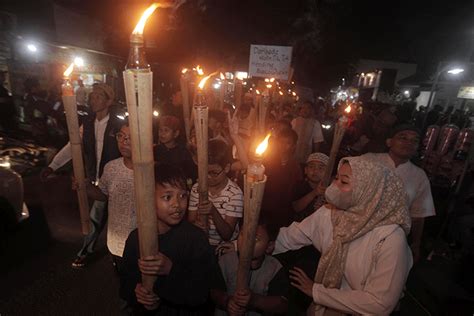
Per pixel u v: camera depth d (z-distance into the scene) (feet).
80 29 39.93
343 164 5.22
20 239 13.74
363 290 4.91
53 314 9.70
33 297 10.36
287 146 9.45
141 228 3.18
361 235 5.02
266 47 21.21
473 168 15.37
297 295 7.39
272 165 9.41
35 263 12.15
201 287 5.19
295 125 17.22
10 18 31.96
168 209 4.86
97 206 11.02
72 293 10.62
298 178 9.86
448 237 15.40
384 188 4.91
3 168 13.65
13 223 13.64
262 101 11.42
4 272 11.53
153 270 3.38
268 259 6.17
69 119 5.27
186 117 9.53
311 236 6.22
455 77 26.27
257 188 3.36
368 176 4.91
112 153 11.36
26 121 29.32
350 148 20.40
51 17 35.73
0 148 22.18
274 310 5.61
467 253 13.48
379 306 4.63
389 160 8.87
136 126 2.68
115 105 11.91
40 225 14.99
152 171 2.90
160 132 10.68
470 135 18.49
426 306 11.14
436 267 13.84
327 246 5.79
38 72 33.63
